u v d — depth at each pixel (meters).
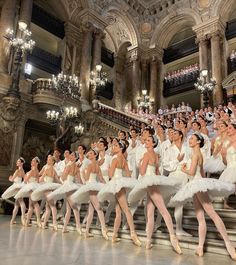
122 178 4.55
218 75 18.86
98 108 17.28
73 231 5.79
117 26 24.72
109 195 4.66
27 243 4.13
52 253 3.43
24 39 13.57
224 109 12.63
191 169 3.88
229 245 3.43
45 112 15.93
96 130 16.42
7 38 13.89
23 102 14.84
